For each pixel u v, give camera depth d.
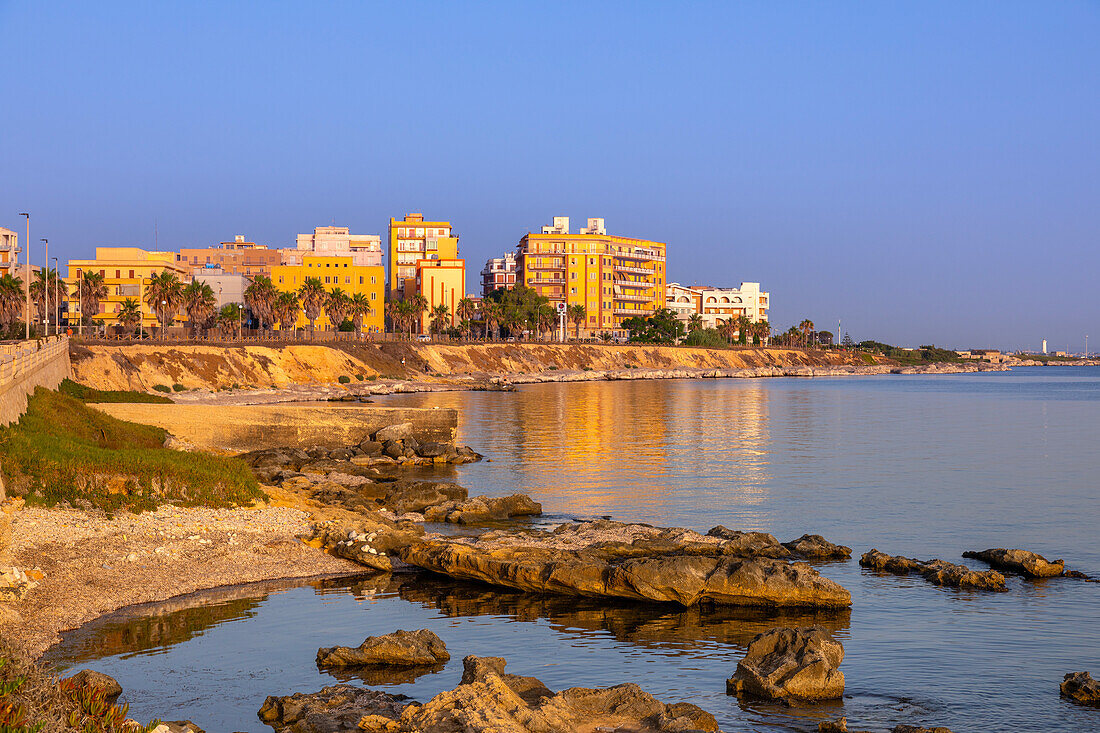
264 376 136.25
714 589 32.78
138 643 27.53
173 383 119.56
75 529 36.00
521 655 27.58
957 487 59.50
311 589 34.00
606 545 38.09
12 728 15.27
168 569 34.28
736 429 97.62
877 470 67.25
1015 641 28.86
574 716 21.19
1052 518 49.12
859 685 25.22
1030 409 134.50
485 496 49.09
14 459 39.28
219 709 22.91
